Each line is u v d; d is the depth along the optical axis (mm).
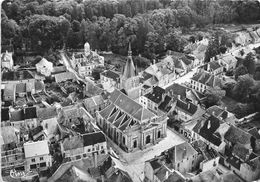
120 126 148625
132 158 141625
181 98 179750
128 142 144000
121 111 155875
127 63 172125
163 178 116938
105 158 126062
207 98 182375
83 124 154625
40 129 143375
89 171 121000
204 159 130500
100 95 174000
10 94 181125
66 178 114125
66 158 126062
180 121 166000
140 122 144125
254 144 139000
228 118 157750
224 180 115188
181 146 129000
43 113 154875
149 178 124250
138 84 178875
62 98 185500
